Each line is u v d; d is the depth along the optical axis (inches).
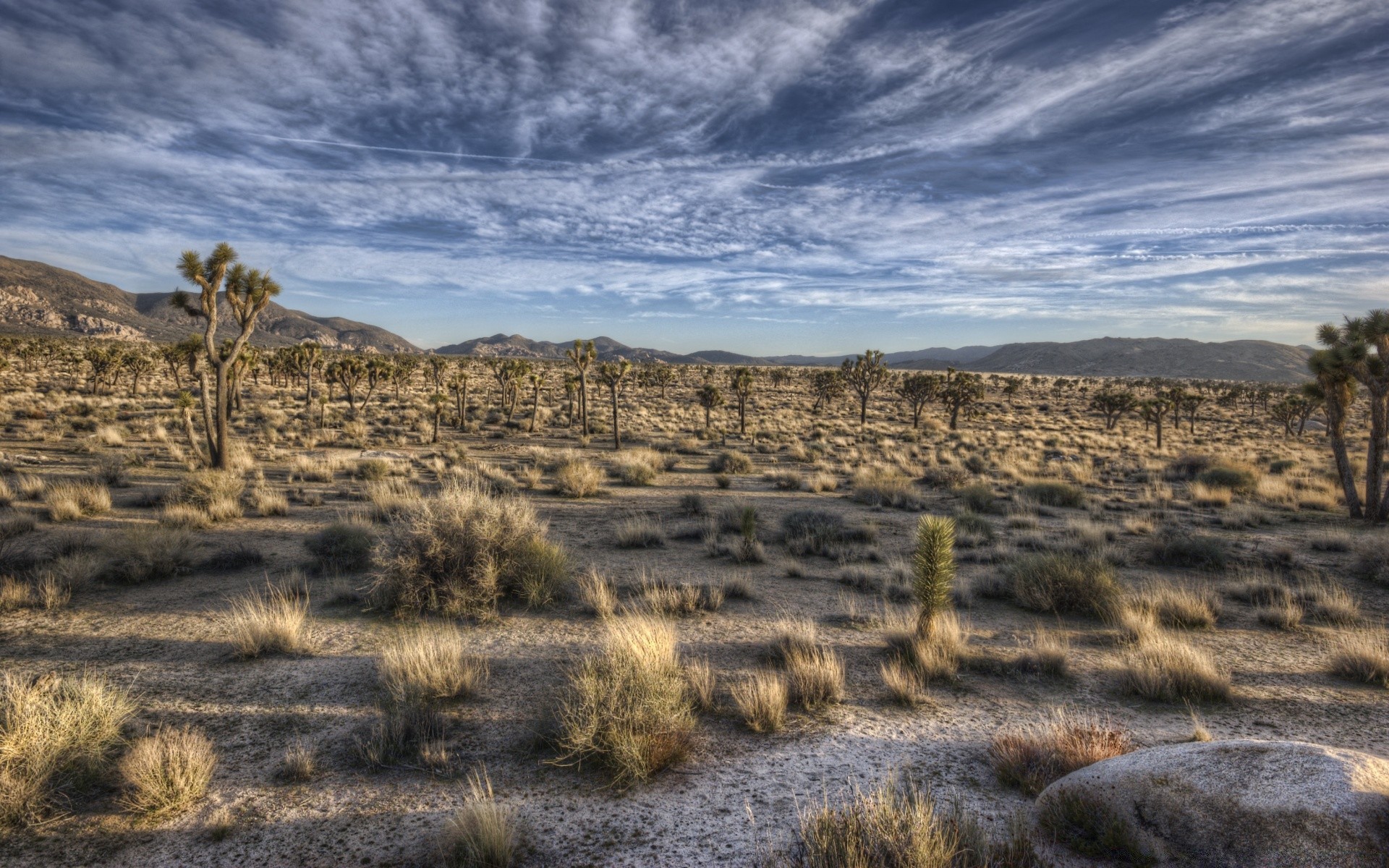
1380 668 287.7
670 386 3814.0
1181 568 519.8
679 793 190.9
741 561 508.4
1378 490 706.2
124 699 229.5
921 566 312.2
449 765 205.5
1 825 169.2
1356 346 698.2
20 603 346.9
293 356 2492.6
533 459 1128.8
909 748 221.0
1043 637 327.6
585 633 338.3
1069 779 171.3
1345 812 131.1
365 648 309.9
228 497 642.2
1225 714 252.2
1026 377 6269.7
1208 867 136.6
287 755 201.8
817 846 151.8
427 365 3661.4
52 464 826.8
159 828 172.9
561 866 157.4
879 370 2180.1
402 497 669.9
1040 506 784.3
